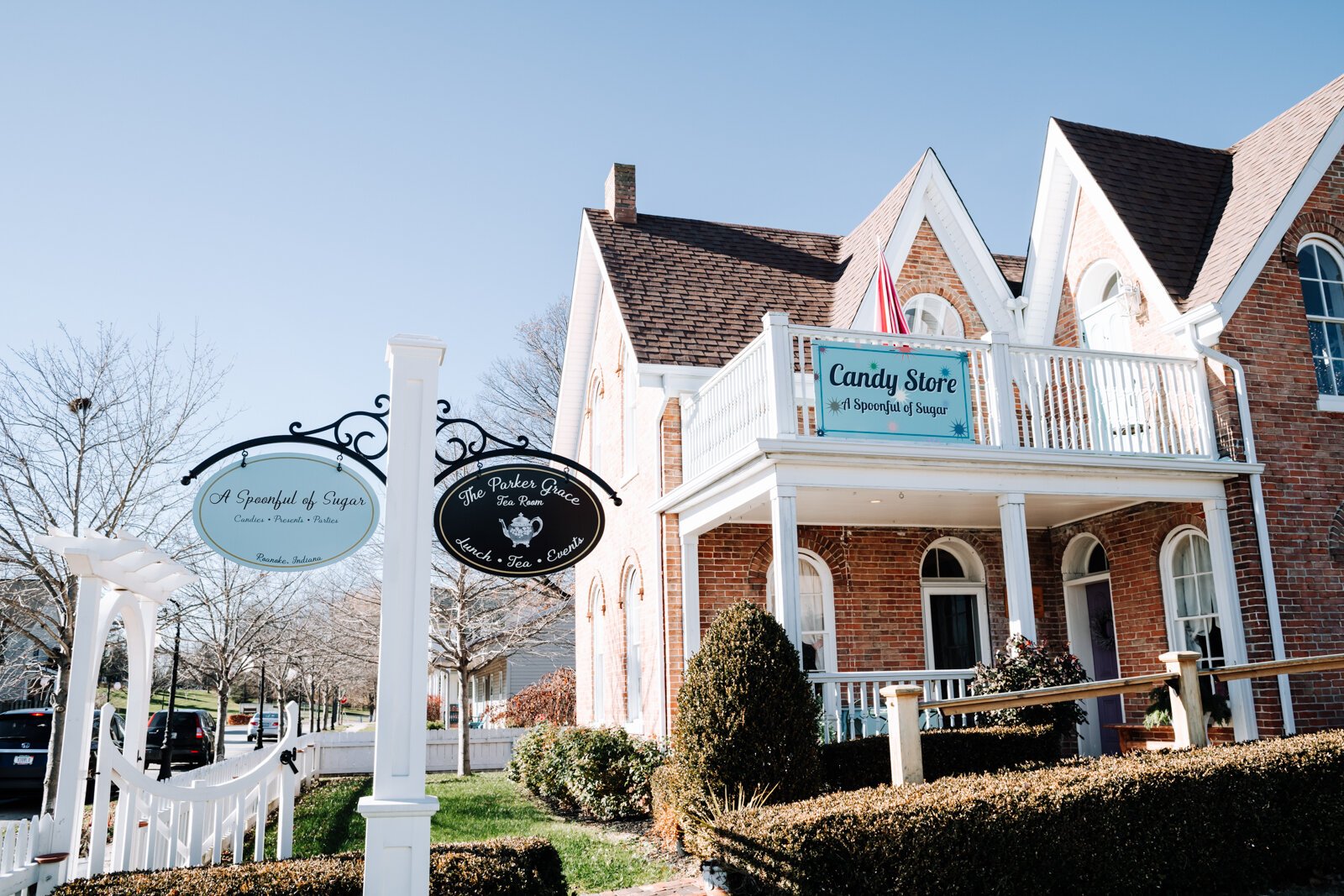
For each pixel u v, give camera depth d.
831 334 11.66
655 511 14.52
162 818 8.22
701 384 14.81
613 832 12.05
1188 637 13.32
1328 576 12.67
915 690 8.07
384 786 5.51
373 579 24.52
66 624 13.09
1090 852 7.07
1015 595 11.71
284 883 6.02
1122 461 12.09
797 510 13.84
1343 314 13.84
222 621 21.17
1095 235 15.30
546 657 34.50
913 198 15.87
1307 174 13.40
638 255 17.25
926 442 11.62
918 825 6.71
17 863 5.98
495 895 6.17
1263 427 12.86
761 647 9.87
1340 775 8.10
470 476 6.26
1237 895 7.50
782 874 6.65
